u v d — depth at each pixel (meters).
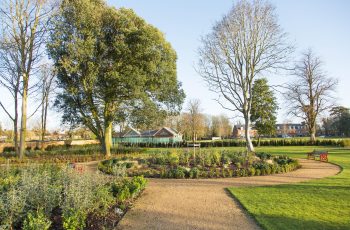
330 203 7.20
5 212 5.25
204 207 7.30
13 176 9.43
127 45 20.41
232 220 6.23
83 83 20.94
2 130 52.81
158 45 22.02
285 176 12.02
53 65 21.28
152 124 24.41
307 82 37.19
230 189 9.34
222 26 24.80
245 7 24.41
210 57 25.66
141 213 6.81
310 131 38.91
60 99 21.70
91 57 20.16
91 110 22.05
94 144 36.03
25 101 21.39
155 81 21.97
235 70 25.30
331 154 23.30
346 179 10.79
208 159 14.45
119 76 20.23
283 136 76.12
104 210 6.30
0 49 20.88
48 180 7.94
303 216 6.21
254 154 18.16
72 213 5.39
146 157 16.23
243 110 25.23
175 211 6.98
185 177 12.02
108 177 10.30
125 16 21.08
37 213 5.35
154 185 10.35
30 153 23.12
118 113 22.84
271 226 5.64
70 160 19.53
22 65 20.98
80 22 19.86
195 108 49.81
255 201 7.63
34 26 21.06
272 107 41.31
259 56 24.81
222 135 66.31
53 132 56.25
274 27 24.62
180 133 58.62
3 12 20.14
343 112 52.25
